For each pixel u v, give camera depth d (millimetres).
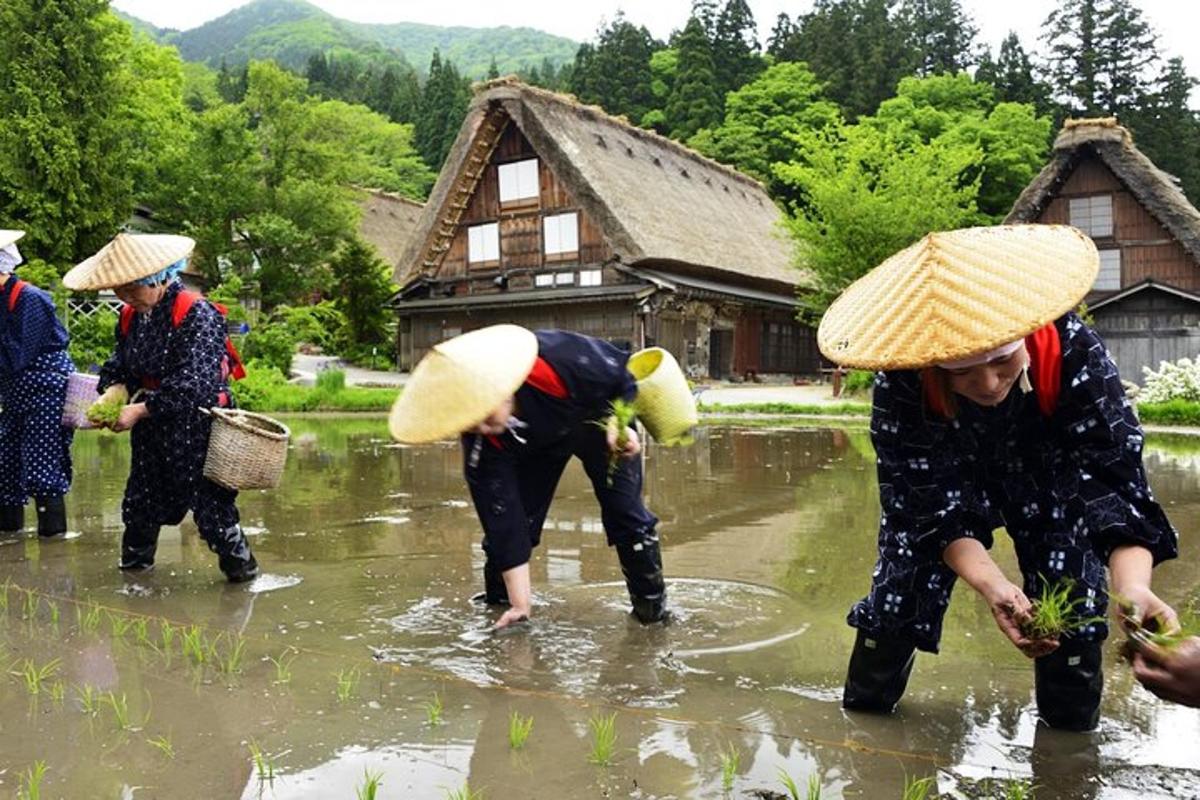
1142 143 45969
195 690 2938
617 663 3225
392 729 2609
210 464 4289
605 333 25453
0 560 4930
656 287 24266
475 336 3367
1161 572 4434
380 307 30641
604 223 24594
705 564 4785
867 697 2721
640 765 2365
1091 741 2523
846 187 21453
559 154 25125
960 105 44219
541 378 3480
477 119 26375
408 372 28656
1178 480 8039
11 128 25000
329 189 31047
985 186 39406
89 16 26281
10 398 5438
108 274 4363
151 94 32375
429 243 27594
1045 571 2566
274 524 6012
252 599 4141
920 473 2459
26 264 20594
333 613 3906
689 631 3613
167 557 5023
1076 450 2396
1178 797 2193
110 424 4289
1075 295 2004
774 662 3232
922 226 21109
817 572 4605
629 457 3686
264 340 23422
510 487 3643
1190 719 2680
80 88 25938
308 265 31125
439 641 3494
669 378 4004
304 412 19094
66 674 3092
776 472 8719
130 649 3381
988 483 2582
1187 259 22562
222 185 29469
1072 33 50562
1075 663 2510
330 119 33781
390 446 11539
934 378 2297
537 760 2396
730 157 45844
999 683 2990
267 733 2582
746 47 57094
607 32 63156
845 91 51250
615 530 3697
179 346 4422
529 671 3141
